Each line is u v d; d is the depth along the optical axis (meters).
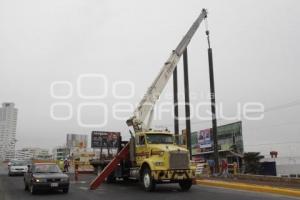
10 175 34.66
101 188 21.06
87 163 40.81
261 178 24.75
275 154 45.22
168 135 21.09
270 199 15.49
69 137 92.06
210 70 31.75
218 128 49.31
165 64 26.89
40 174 18.92
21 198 16.84
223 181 23.69
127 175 22.23
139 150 20.94
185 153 19.20
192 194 17.64
